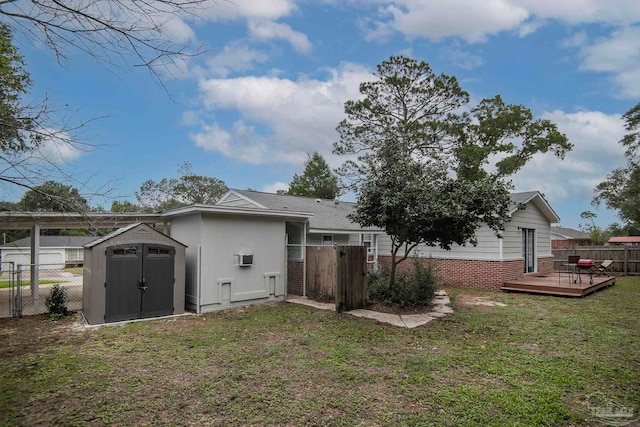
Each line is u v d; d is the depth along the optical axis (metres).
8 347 6.15
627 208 26.81
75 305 10.16
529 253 16.38
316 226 14.57
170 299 8.73
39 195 4.56
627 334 7.16
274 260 10.76
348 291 9.30
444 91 21.22
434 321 8.17
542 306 10.19
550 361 5.52
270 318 8.42
